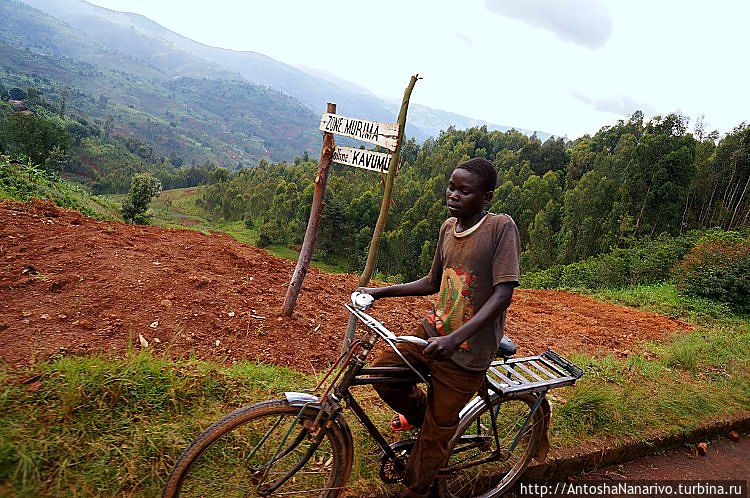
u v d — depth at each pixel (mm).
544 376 2625
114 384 2549
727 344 6039
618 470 3307
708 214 40062
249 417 1966
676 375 4738
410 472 2295
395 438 2814
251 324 3895
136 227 6047
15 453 2041
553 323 6305
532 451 2805
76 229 5254
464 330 1921
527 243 49750
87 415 2369
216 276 4672
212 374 2908
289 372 3324
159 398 2598
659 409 3889
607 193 43938
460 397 2160
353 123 3336
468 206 2041
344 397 2129
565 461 3090
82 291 3771
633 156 43031
